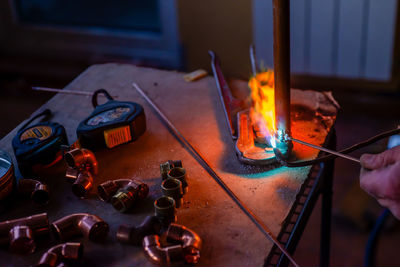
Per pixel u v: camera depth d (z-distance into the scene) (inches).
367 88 113.7
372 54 108.5
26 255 35.7
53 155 42.8
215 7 115.5
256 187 40.2
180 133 46.9
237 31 117.1
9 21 137.9
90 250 35.7
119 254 35.3
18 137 43.0
